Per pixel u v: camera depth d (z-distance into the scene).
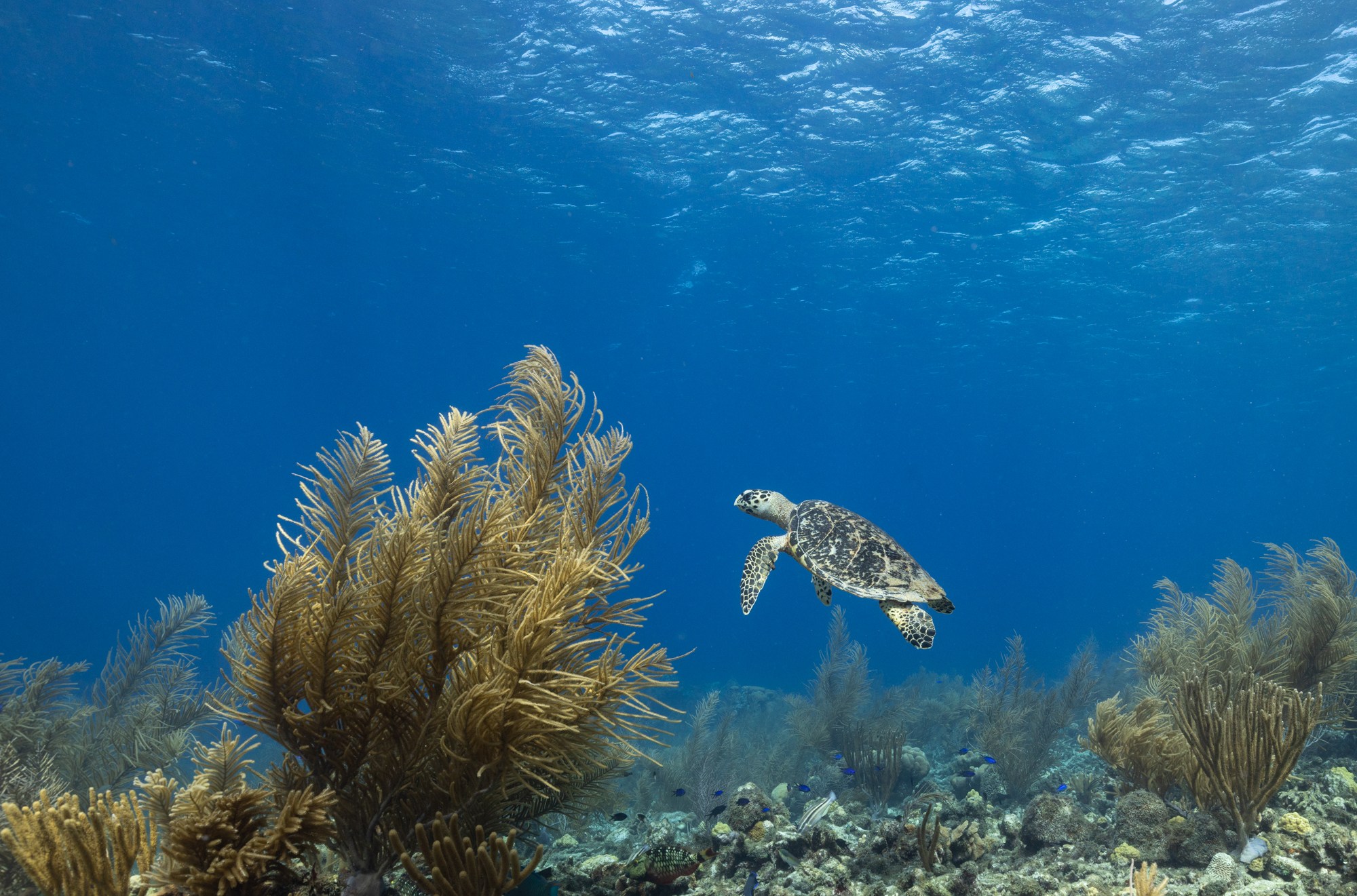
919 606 5.22
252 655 3.22
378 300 47.94
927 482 116.25
